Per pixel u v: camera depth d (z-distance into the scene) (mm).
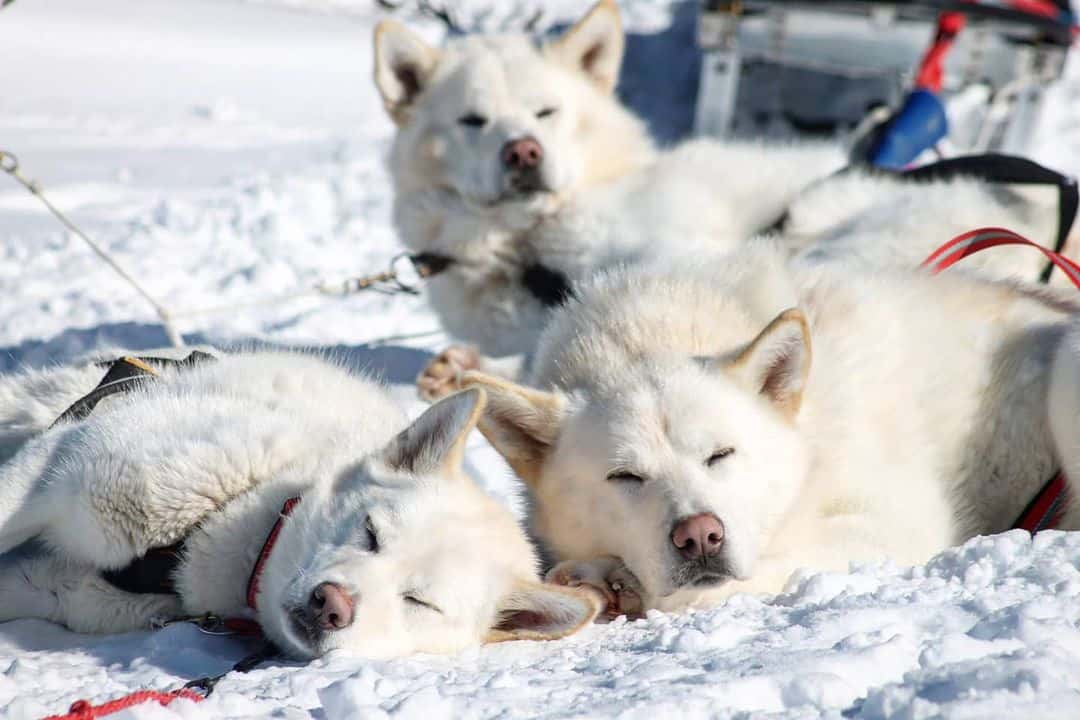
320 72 26031
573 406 5730
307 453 5555
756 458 5469
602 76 10367
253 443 5422
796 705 3691
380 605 4809
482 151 9812
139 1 29078
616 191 10008
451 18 29031
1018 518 6383
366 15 30391
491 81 9906
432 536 5000
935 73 14820
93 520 5234
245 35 27812
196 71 24891
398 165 10461
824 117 18641
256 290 12883
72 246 13961
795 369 5602
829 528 5770
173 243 14469
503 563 5152
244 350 7168
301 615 4785
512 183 9688
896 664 3938
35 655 4922
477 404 5160
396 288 12047
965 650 3934
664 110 22297
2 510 5219
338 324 11773
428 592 4898
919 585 4926
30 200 15883
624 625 5219
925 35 16906
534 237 10031
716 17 17656
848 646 4129
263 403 5852
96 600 5426
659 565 5281
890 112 14562
